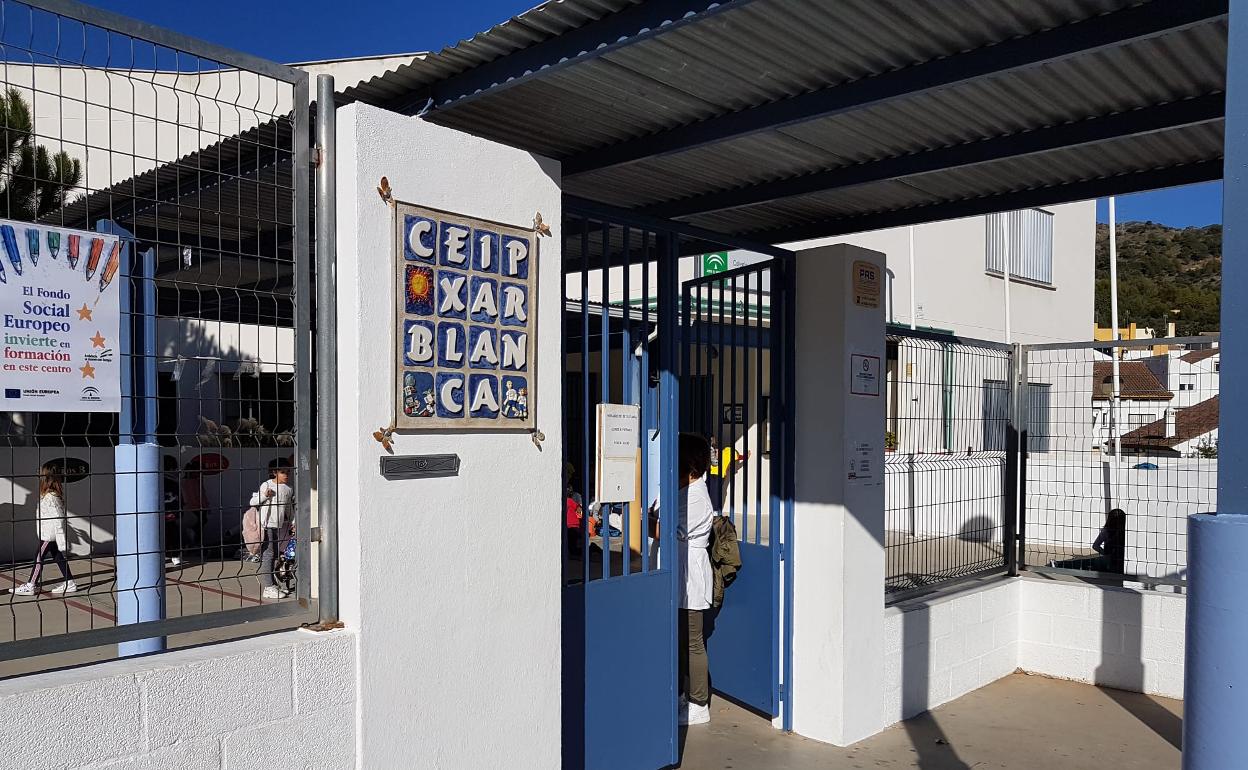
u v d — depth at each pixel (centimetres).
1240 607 201
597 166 501
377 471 333
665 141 475
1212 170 527
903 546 662
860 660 580
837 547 570
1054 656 732
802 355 590
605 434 478
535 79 382
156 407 428
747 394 614
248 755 297
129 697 270
